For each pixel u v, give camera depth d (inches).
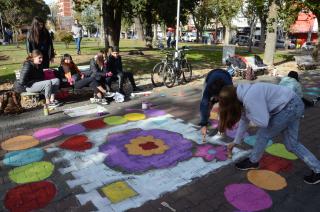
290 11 521.0
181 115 241.4
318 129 215.2
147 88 340.2
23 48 788.0
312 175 141.1
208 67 510.6
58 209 122.9
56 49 716.0
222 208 124.0
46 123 221.0
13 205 125.6
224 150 176.7
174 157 167.9
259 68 433.1
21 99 272.2
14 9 1378.0
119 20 618.2
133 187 138.4
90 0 673.6
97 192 134.4
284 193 134.7
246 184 141.4
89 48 766.5
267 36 525.3
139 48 837.2
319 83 386.9
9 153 173.0
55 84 256.7
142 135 199.2
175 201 128.3
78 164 159.9
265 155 170.7
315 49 610.2
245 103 118.8
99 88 274.4
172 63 349.4
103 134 200.7
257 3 572.7
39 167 156.8
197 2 775.7
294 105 124.0
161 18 765.3
